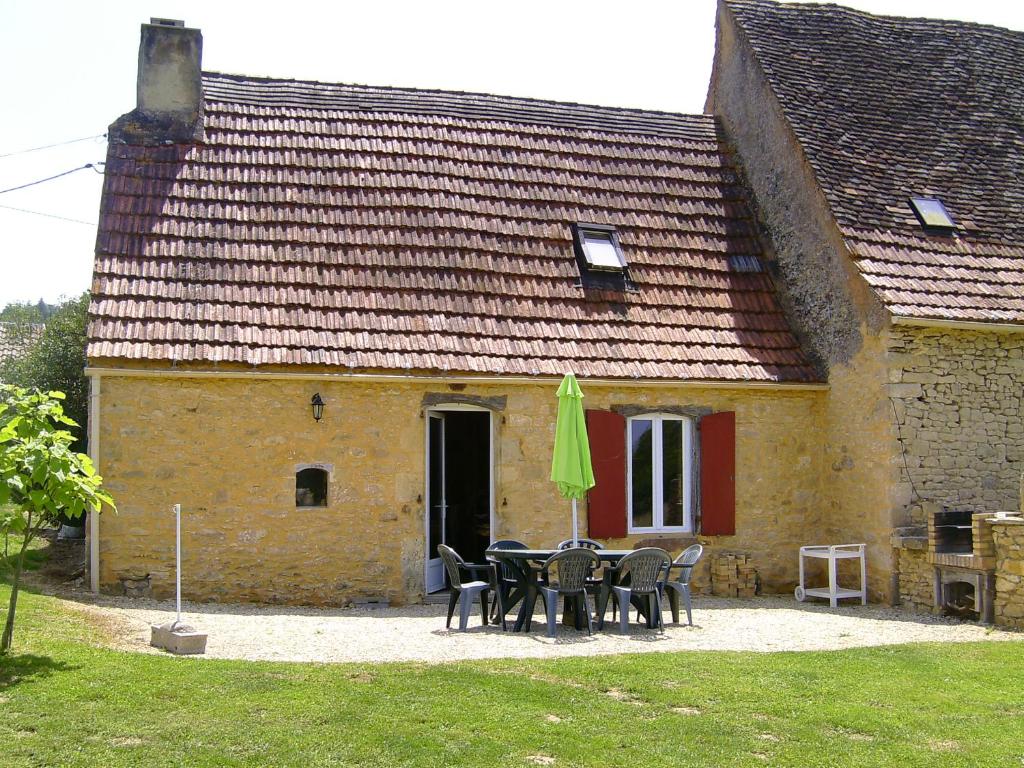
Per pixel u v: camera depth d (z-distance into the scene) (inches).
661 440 583.8
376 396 529.3
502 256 599.5
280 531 514.3
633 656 367.2
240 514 510.3
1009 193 645.9
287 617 471.5
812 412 600.1
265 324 525.0
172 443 503.8
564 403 467.8
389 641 404.8
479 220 613.0
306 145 625.3
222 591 506.3
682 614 503.2
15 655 321.4
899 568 543.8
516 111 699.4
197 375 502.3
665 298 609.0
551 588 434.9
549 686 317.4
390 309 551.5
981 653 394.9
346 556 521.7
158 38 615.8
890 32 748.6
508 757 253.9
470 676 325.7
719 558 575.8
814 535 596.1
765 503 590.9
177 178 584.1
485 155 653.9
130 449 499.2
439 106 684.7
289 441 517.3
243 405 512.7
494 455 545.6
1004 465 565.6
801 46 706.8
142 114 608.7
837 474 589.6
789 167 637.9
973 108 703.1
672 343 584.7
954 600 513.7
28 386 792.3
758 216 672.4
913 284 560.7
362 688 306.5
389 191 612.4
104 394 497.4
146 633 391.5
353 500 523.8
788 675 343.6
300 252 565.3
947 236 601.9
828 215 593.3
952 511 542.9
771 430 593.6
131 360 494.3
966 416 560.7
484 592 459.2
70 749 246.5
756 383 577.9
